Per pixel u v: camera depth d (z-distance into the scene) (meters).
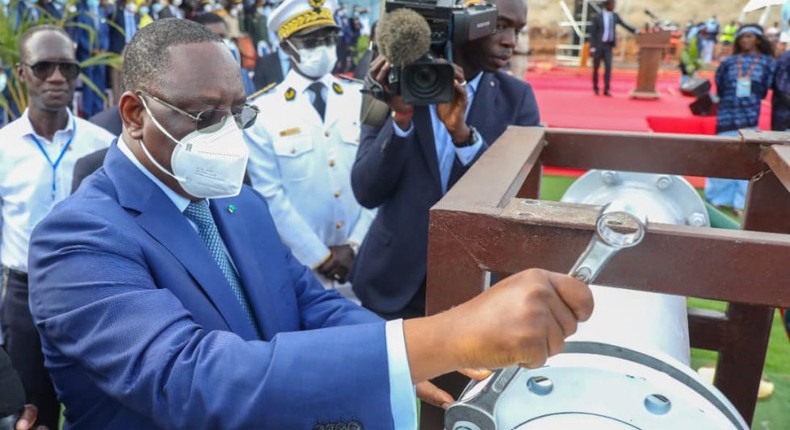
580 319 0.78
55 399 2.37
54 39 2.36
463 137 1.92
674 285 0.87
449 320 0.82
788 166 1.31
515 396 0.89
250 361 0.90
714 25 17.16
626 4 18.89
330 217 2.77
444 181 2.13
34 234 1.15
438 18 1.53
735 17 18.36
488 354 0.77
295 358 0.88
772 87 5.77
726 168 1.63
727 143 1.62
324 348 0.88
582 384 0.89
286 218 2.64
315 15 2.66
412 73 1.47
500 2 2.02
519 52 8.21
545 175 6.63
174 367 0.93
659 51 11.22
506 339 0.75
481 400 0.85
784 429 2.74
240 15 10.09
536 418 0.87
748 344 1.64
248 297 1.36
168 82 1.18
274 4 10.55
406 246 2.12
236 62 1.27
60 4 6.62
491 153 1.36
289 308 1.46
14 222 2.40
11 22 4.41
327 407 0.87
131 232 1.15
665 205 2.01
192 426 0.91
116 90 7.74
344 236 2.82
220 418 0.89
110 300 1.02
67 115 2.48
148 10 8.02
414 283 2.12
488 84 2.25
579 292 0.76
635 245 0.81
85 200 1.18
